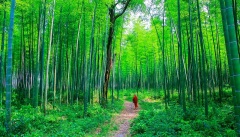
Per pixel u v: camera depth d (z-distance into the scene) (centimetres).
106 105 1847
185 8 1505
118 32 2253
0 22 1466
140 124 977
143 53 3148
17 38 1881
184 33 1888
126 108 2045
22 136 774
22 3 1262
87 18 1611
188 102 1711
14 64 2194
